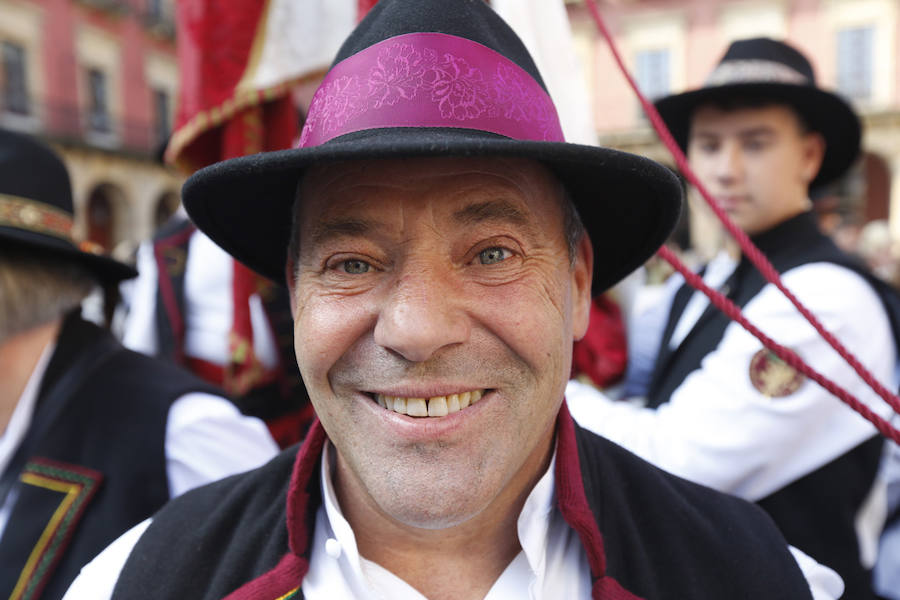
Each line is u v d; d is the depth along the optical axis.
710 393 1.33
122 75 18.36
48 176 1.39
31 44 16.08
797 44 16.55
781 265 1.44
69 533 1.22
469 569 0.90
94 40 17.59
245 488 0.98
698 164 1.66
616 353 2.11
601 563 0.85
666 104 1.80
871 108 16.31
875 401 1.35
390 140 0.70
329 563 0.90
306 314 0.82
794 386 1.26
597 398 1.51
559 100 1.25
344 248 0.78
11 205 1.31
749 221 1.54
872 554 1.42
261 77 1.62
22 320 1.32
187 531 0.95
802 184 1.62
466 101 0.78
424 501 0.77
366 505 0.89
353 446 0.82
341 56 0.86
